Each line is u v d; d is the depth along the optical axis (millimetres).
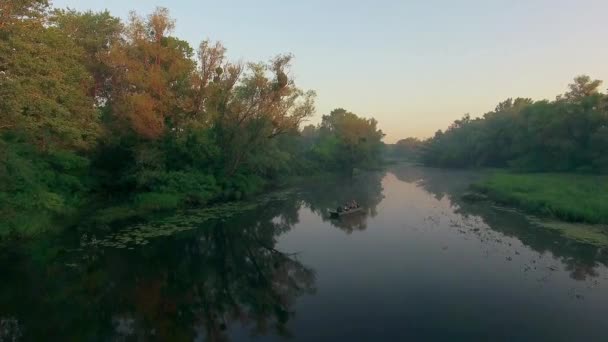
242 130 34812
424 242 20109
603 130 46031
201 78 31516
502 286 13766
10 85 14852
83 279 14750
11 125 17344
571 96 54750
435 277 14820
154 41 29688
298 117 38000
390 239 20906
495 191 35438
